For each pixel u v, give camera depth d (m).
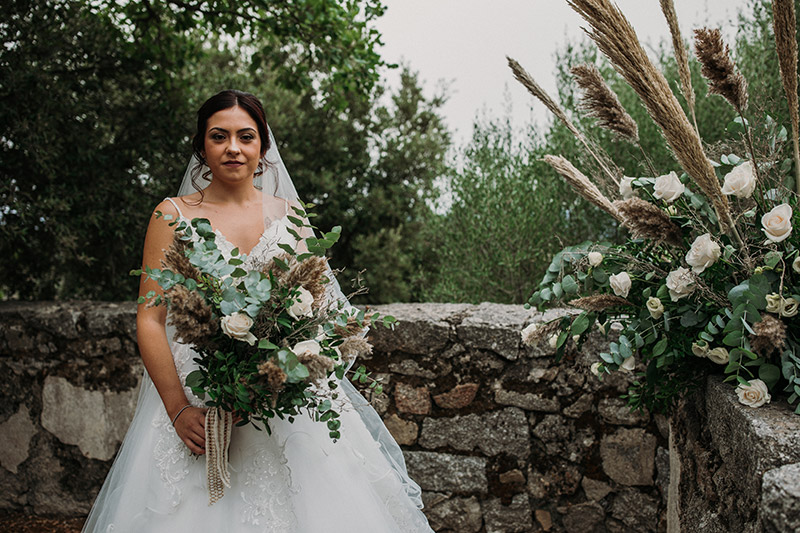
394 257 9.02
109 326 3.21
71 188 4.69
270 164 2.13
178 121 5.39
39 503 3.30
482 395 2.81
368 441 2.02
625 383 2.62
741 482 1.38
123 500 1.73
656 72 1.62
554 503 2.72
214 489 1.68
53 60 4.52
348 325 1.75
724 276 1.73
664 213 1.70
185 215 1.89
